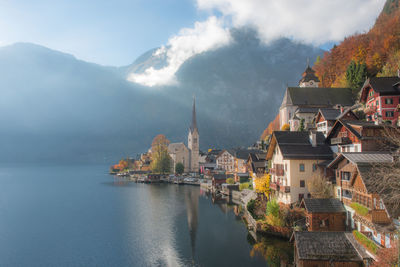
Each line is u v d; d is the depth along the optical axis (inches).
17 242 2135.8
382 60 4192.9
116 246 2015.3
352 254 1154.7
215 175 4520.2
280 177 2223.2
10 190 4980.3
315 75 5610.2
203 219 2662.4
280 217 1891.0
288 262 1569.9
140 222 2628.0
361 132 1742.1
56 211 3154.5
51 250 1967.3
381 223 1196.5
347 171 1528.1
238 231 2234.3
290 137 2203.5
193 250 1881.2
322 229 1551.4
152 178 6309.1
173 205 3373.5
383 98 2596.0
